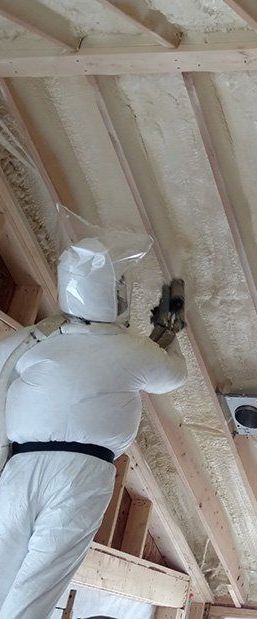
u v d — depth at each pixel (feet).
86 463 7.11
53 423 7.14
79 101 9.09
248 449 13.98
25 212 10.35
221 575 18.13
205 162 9.25
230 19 7.54
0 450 7.49
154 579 16.35
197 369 12.23
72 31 8.16
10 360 7.61
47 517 6.93
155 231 10.04
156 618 17.39
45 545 6.82
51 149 9.72
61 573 6.88
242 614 18.26
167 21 7.68
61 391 7.21
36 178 10.01
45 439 7.18
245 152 8.91
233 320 11.29
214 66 7.82
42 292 10.91
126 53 7.97
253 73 8.03
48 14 7.90
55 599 6.88
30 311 10.72
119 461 14.58
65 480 7.00
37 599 6.72
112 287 7.57
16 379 7.67
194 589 18.37
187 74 8.05
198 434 14.03
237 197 9.39
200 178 9.47
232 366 12.18
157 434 14.15
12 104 9.01
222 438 13.85
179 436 13.93
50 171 9.78
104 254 7.52
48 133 9.57
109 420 7.27
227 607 18.43
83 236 9.43
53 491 6.99
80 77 8.74
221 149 8.92
